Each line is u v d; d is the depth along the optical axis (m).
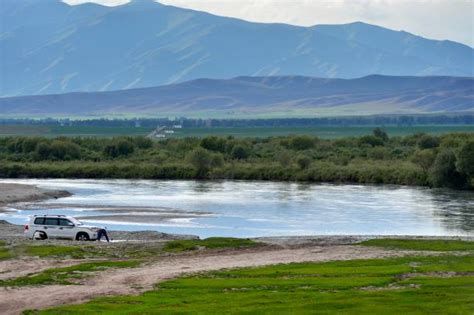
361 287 95.44
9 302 89.19
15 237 160.50
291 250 138.38
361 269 110.62
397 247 139.75
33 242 149.50
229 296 89.69
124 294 93.38
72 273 110.38
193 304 84.62
